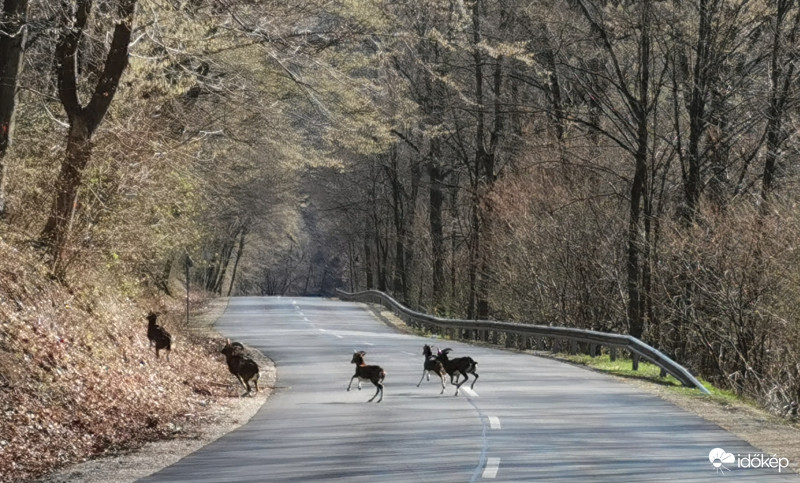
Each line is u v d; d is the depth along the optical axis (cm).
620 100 4238
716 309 3212
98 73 2375
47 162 2284
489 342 4291
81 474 1231
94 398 1664
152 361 2245
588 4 3669
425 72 4528
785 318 2934
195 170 3041
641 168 3519
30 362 1602
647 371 2792
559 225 4238
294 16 2570
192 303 5822
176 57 2362
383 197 8238
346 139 3089
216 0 2233
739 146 3844
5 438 1329
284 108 3300
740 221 3058
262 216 7450
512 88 4644
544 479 1143
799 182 3306
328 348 3541
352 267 10869
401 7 3052
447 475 1173
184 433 1611
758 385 2941
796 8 3416
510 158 4994
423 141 5694
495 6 4228
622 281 4269
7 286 1791
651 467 1229
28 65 2414
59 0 2075
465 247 6100
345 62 3070
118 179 2339
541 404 1955
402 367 2811
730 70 3600
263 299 7656
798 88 3322
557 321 4428
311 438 1521
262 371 2755
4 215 2083
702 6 3316
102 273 2436
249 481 1153
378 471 1208
